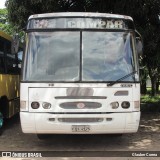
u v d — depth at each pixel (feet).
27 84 16.57
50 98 16.37
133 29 17.65
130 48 17.34
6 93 21.93
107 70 16.81
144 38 28.17
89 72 16.69
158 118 29.04
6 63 22.33
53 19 17.39
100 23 17.39
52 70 16.79
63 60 16.93
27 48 17.19
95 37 17.25
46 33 17.26
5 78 21.88
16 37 18.95
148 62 30.48
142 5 27.27
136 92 16.71
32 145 18.70
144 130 23.40
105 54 17.08
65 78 16.60
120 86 16.51
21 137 20.72
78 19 17.35
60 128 16.37
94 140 19.88
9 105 22.66
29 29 17.39
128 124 16.57
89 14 17.44
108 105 16.39
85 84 16.38
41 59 16.98
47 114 16.35
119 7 27.02
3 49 21.81
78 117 16.28
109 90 16.42
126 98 16.53
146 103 41.98
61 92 16.34
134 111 16.65
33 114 16.43
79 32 17.24
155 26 28.99
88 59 16.94
